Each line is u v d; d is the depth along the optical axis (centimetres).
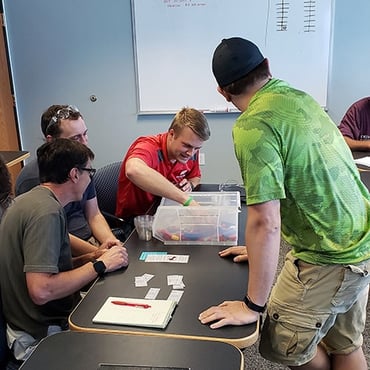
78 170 163
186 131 218
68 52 422
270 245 121
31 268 144
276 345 147
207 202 212
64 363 105
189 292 140
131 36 411
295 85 408
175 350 109
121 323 123
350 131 311
